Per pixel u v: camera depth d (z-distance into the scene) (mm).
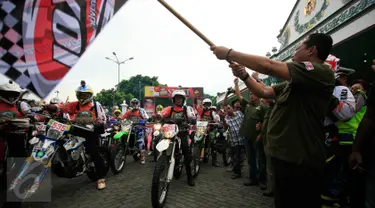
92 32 1337
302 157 1343
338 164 2406
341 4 4914
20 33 1179
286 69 1344
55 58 1236
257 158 4051
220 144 5992
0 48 1144
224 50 1526
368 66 4496
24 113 3912
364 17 4277
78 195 3641
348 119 2350
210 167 5902
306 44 1562
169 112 4379
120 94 62438
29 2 1203
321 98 1384
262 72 1400
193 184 4172
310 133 1365
